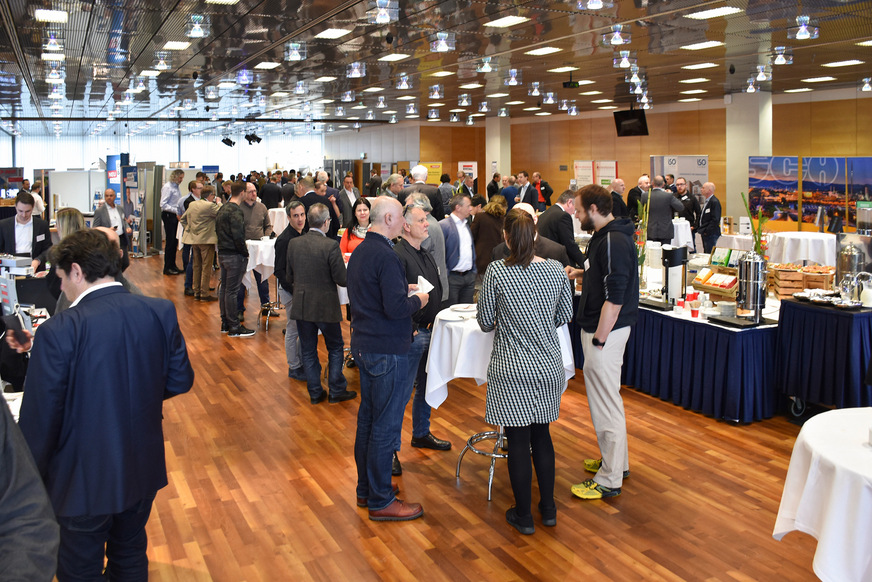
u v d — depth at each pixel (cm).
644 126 1508
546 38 892
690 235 1071
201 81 1326
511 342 335
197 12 741
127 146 3183
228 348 730
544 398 337
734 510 369
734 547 332
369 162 2681
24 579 122
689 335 514
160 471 241
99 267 229
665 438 466
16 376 318
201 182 1089
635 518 361
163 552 334
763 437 468
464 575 311
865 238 552
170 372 247
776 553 327
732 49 986
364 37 881
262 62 1092
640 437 468
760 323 495
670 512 367
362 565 321
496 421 339
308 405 549
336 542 341
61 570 230
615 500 381
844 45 956
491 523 358
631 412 516
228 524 361
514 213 337
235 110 1981
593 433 479
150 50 983
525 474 344
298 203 593
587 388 388
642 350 557
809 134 1545
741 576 308
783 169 1184
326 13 744
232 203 766
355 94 1570
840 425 259
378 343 346
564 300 340
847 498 220
